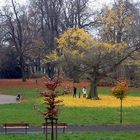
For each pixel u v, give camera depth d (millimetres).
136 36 93438
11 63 151125
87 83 114750
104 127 49469
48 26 132375
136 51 94062
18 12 138125
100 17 106250
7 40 138375
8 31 136875
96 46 87625
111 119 56000
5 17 136375
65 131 46125
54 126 46094
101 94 98062
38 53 133875
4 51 143125
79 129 47719
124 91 57031
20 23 134500
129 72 104312
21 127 45812
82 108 68812
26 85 123812
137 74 105500
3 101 85250
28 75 150625
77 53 87625
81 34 89875
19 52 133625
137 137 42094
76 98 87062
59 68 90875
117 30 97750
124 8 103562
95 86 86938
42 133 44469
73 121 53719
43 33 133875
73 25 129625
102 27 98062
